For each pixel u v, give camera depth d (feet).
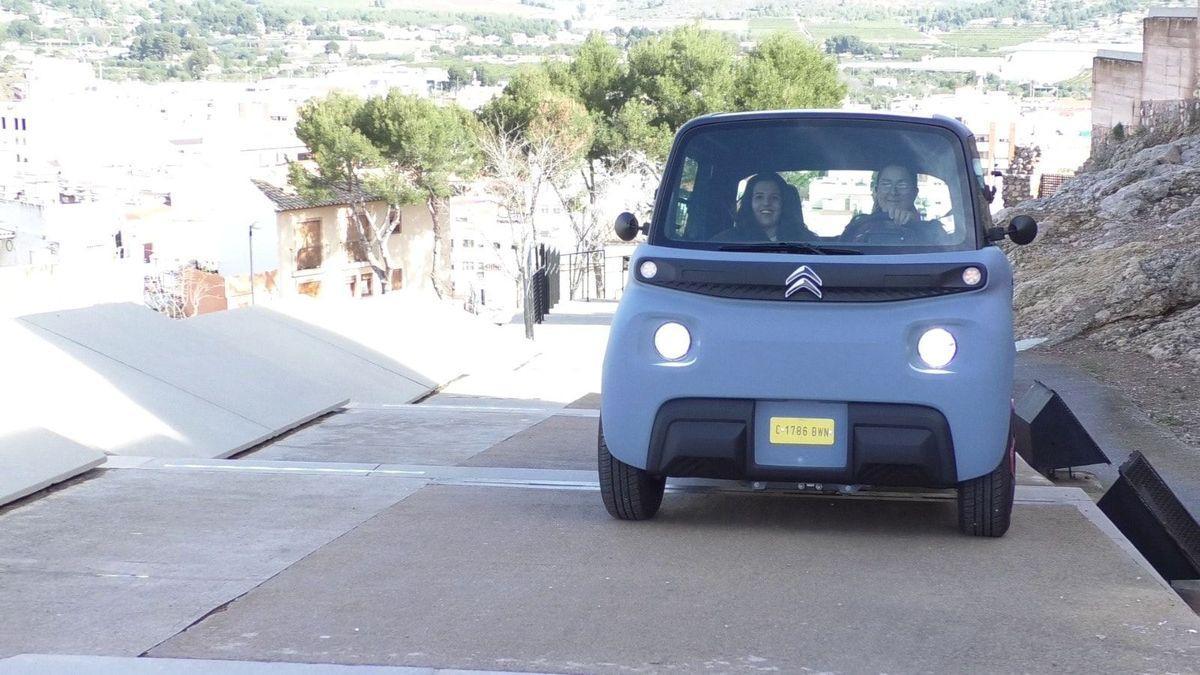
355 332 49.73
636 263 20.17
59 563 18.48
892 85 445.78
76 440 27.96
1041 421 27.27
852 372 19.10
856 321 19.17
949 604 16.46
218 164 215.51
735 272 19.51
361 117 174.29
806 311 19.33
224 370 36.76
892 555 19.17
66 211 209.26
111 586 17.26
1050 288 60.75
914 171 20.58
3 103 322.14
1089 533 20.53
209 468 25.54
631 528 20.90
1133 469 23.03
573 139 153.99
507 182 155.33
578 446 30.68
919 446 18.99
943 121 21.03
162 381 33.86
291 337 45.37
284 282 197.06
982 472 19.20
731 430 19.38
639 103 155.74
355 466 25.89
